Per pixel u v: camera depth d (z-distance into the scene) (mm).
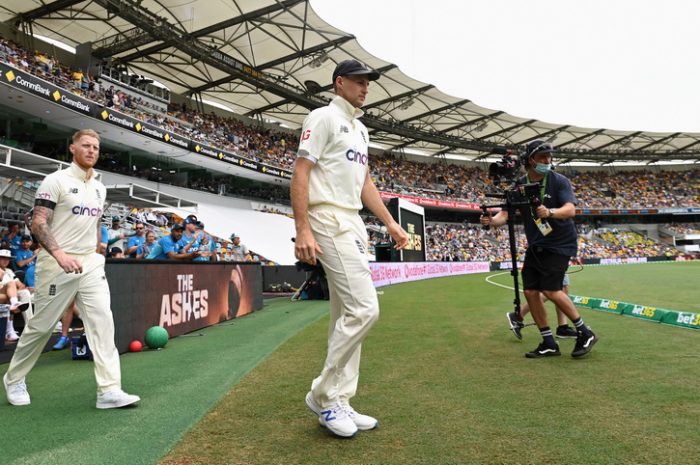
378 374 3584
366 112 32344
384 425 2441
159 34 19125
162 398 3135
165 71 24734
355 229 2383
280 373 3750
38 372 4090
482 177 45938
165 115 23859
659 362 3646
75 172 3039
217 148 24594
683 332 4996
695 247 46094
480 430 2307
